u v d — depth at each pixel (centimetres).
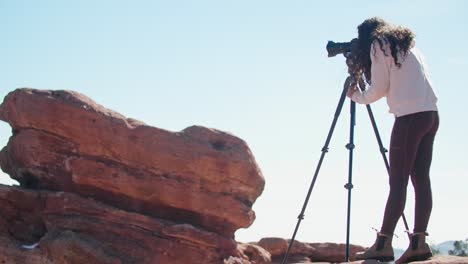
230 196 1364
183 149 1322
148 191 1311
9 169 1383
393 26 767
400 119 751
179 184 1322
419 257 761
